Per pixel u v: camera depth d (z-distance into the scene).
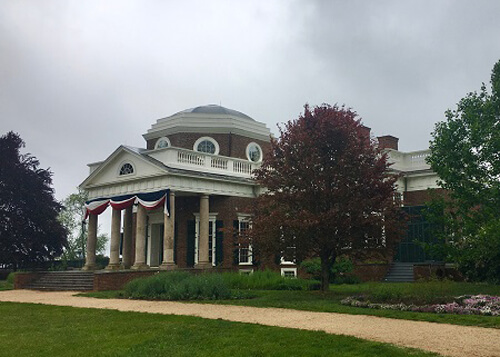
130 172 33.56
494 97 19.92
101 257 54.38
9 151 41.19
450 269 27.70
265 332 11.80
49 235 41.62
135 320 14.40
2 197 40.03
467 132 19.67
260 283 25.70
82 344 11.20
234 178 34.06
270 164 21.30
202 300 19.88
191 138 39.31
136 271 28.50
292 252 20.77
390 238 20.34
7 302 21.64
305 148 20.28
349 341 10.52
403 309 15.40
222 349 10.20
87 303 20.48
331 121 20.06
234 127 39.53
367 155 20.58
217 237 34.22
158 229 38.25
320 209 20.31
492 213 18.53
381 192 20.05
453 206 20.48
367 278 30.17
